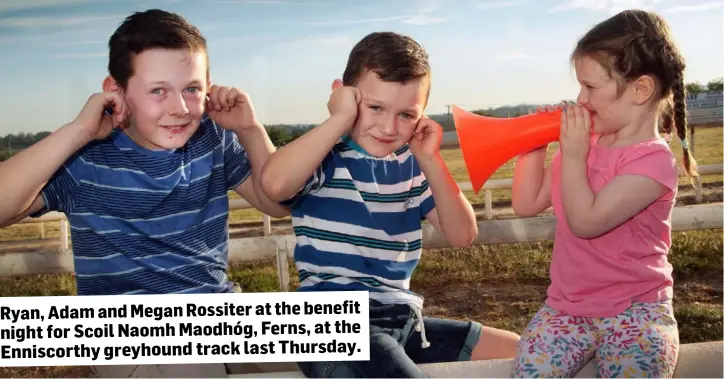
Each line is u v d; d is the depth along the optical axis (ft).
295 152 6.57
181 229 7.52
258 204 8.35
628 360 6.28
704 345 6.80
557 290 7.09
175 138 6.98
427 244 15.38
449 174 7.61
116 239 7.32
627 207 6.45
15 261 17.37
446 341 7.59
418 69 6.80
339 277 7.18
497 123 7.31
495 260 21.62
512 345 7.60
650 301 6.72
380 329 6.88
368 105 6.86
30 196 6.46
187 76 6.82
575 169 6.56
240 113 7.57
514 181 7.89
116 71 6.94
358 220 7.29
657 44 6.58
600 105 6.72
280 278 15.33
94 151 7.23
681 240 21.99
